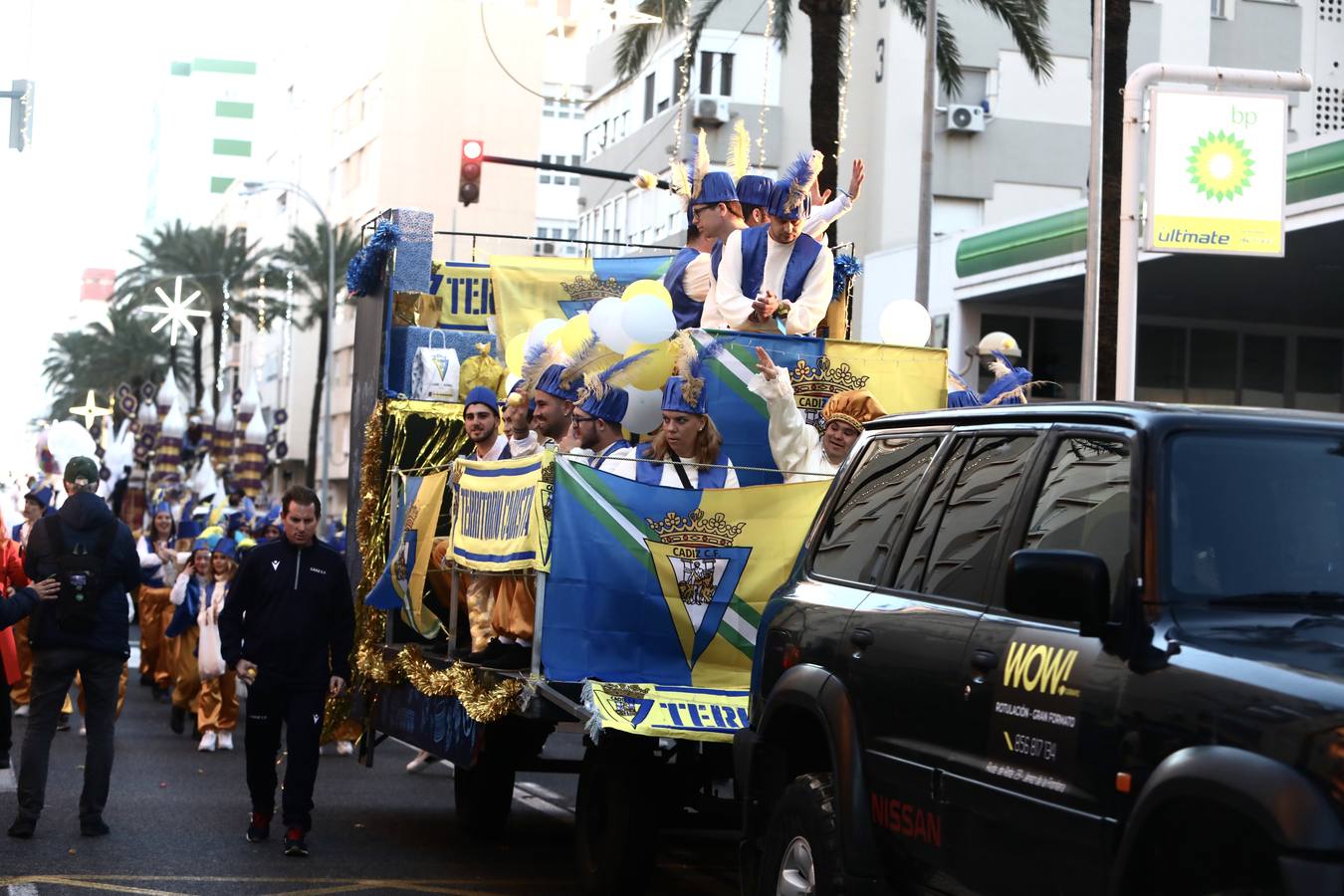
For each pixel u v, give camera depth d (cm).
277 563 1091
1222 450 503
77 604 1075
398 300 1305
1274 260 2988
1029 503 556
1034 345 3631
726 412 947
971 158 4597
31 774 1073
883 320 1209
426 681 1021
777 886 646
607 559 885
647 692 868
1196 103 1730
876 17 4653
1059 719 489
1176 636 463
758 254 1058
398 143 8656
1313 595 480
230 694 1645
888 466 673
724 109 4709
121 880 939
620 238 5369
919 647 577
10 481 2633
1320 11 4659
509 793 1112
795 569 710
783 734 676
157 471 4672
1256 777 406
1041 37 3181
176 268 7069
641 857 871
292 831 1048
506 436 1091
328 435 6112
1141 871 447
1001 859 512
